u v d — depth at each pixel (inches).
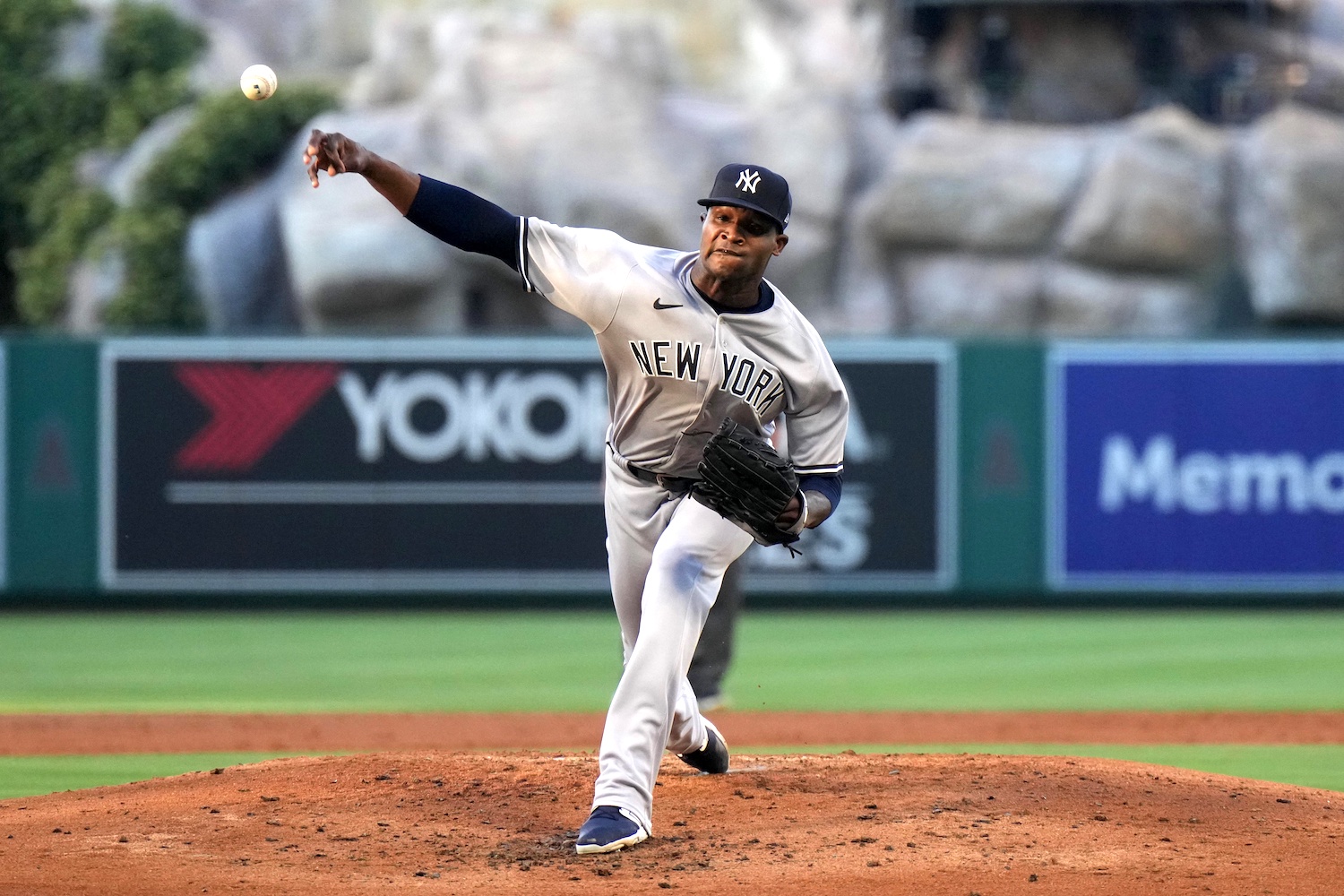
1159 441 2134.6
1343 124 2770.7
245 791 706.2
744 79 4328.3
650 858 593.9
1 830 647.1
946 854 595.2
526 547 2143.2
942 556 2145.7
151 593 2130.9
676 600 624.7
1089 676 1565.0
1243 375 2129.7
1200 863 589.0
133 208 2785.4
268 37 3846.0
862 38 3326.8
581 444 2140.7
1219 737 1168.2
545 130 2728.8
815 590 2150.6
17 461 2119.8
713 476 606.5
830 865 581.3
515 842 621.0
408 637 1894.7
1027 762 752.3
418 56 3134.8
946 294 2731.3
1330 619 2065.7
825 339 2143.2
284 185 2807.6
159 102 2999.5
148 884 560.1
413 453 2138.3
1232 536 2135.8
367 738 1159.6
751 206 592.4
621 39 3011.8
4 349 2117.4
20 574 2121.1
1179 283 2709.2
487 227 611.8
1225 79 2925.7
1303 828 649.0
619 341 622.2
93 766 1018.1
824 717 1290.6
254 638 1884.8
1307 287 2618.1
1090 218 2674.7
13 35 3004.4
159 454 2127.2
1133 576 2139.5
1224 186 2699.3
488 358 2139.5
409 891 552.7
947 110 2989.7
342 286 2554.1
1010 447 2140.7
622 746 616.1
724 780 713.6
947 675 1571.1
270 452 2133.4
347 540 2137.1
